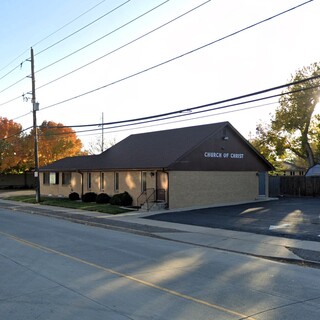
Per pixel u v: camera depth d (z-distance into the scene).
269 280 8.56
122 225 18.19
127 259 10.54
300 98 45.22
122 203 27.52
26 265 9.50
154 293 7.23
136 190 28.23
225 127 29.69
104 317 5.88
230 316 6.02
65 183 37.50
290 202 29.45
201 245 13.55
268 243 13.59
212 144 28.73
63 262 9.92
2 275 8.48
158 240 14.68
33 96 32.50
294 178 37.09
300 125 47.31
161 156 27.50
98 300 6.73
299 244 13.27
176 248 12.82
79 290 7.33
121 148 34.56
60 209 26.53
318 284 8.32
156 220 20.05
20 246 12.27
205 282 8.19
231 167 30.08
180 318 5.89
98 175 32.41
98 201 29.42
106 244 13.12
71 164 36.78
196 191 27.38
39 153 53.19
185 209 25.12
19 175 58.97
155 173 26.73
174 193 26.00
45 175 40.66
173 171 26.05
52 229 16.95
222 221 19.27
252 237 14.81
